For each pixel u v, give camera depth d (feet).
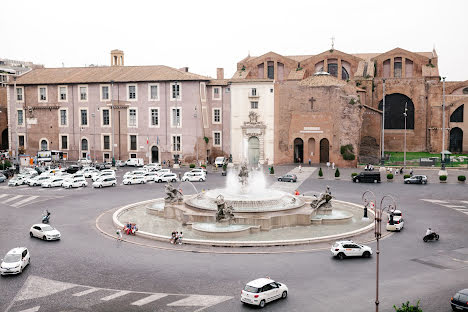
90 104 295.69
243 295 71.00
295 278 82.99
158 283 80.64
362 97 301.63
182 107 279.90
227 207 120.37
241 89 280.72
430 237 109.29
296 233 117.80
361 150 296.71
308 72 333.21
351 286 78.89
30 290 77.77
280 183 203.62
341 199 164.35
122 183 209.26
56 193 181.16
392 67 323.37
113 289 77.97
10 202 161.48
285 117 279.69
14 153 310.65
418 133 313.12
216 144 288.10
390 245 106.01
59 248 103.24
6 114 360.48
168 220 133.59
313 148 276.62
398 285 79.51
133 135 289.94
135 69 301.43
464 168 246.06
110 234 115.55
